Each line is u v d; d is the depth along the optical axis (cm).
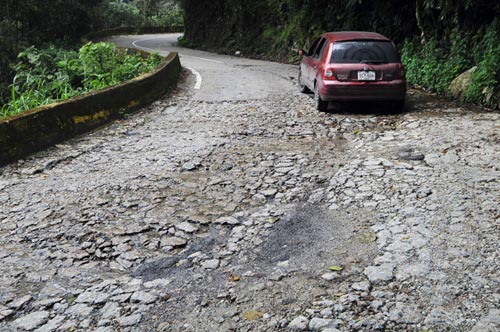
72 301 379
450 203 524
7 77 2420
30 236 482
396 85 960
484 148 712
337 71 962
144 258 443
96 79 1389
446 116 939
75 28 3391
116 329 344
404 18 1634
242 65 2102
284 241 466
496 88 1007
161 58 1841
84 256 445
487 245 436
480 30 1209
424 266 407
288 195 575
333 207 537
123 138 840
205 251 453
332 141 802
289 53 2384
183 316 357
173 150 761
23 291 394
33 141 747
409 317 342
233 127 902
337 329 333
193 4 3531
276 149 760
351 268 412
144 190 596
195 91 1317
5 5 2778
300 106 1078
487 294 365
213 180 629
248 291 385
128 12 5481
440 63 1280
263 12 2775
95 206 549
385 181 598
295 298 373
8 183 623
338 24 2008
